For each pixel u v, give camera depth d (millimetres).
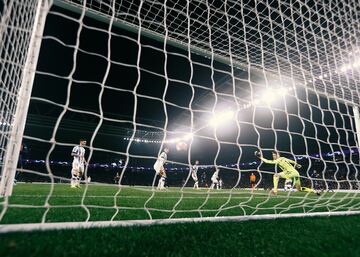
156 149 29219
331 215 2807
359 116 7465
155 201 4160
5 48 2607
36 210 2621
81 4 4258
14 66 3525
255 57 6035
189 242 1658
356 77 5723
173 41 4605
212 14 5008
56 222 2084
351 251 1546
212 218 2393
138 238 1678
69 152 23844
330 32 4695
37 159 22719
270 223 2305
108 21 4152
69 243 1485
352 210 3428
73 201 3619
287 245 1661
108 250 1421
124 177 27391
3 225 1758
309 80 6320
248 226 2160
